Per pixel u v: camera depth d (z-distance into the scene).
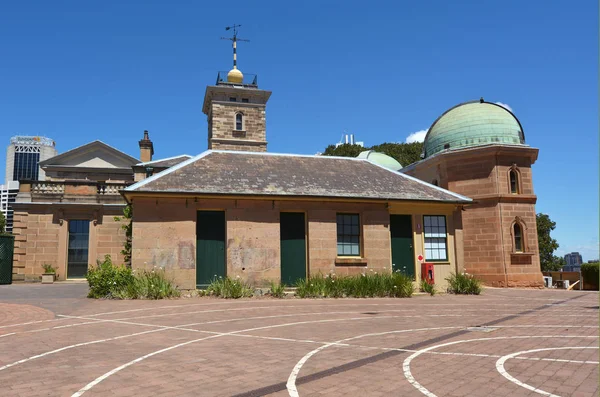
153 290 15.77
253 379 6.12
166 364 6.95
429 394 5.50
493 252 26.53
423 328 10.45
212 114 46.91
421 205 20.61
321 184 20.09
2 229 57.28
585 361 7.14
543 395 5.46
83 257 27.14
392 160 39.41
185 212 17.53
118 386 5.82
